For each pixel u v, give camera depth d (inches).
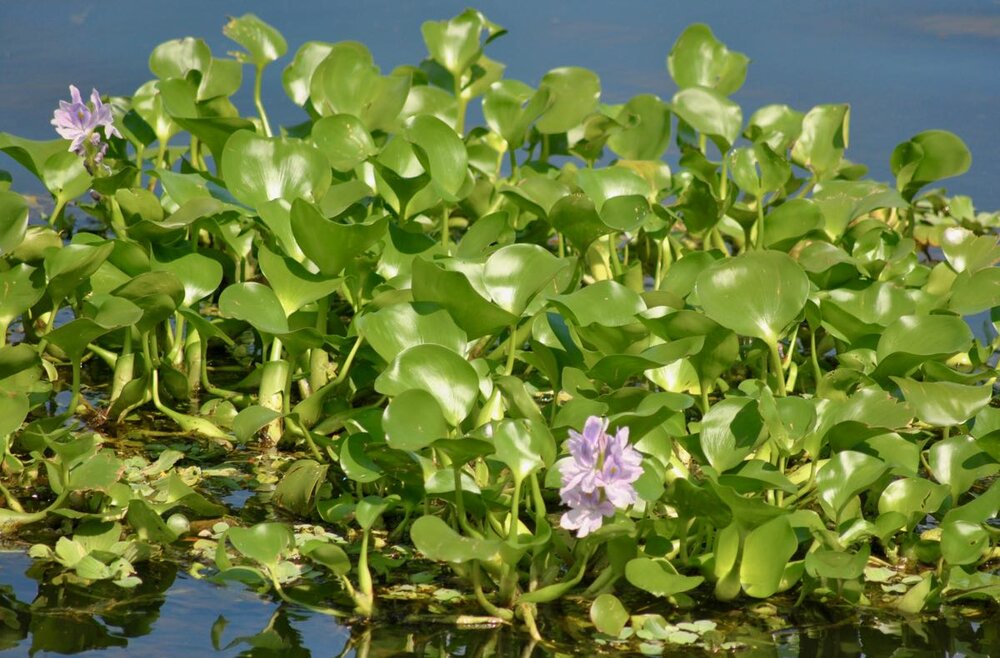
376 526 240.1
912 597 218.5
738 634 209.8
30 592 217.8
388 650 202.5
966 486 230.4
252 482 259.3
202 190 296.2
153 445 272.5
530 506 236.4
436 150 300.0
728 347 238.7
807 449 228.8
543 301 267.0
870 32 552.1
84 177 297.0
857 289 268.2
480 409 235.3
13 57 483.5
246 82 478.9
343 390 270.7
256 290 251.8
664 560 205.9
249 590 220.5
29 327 299.0
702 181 316.5
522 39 524.7
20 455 259.8
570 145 395.9
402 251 286.5
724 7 575.2
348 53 339.3
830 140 364.8
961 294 273.7
